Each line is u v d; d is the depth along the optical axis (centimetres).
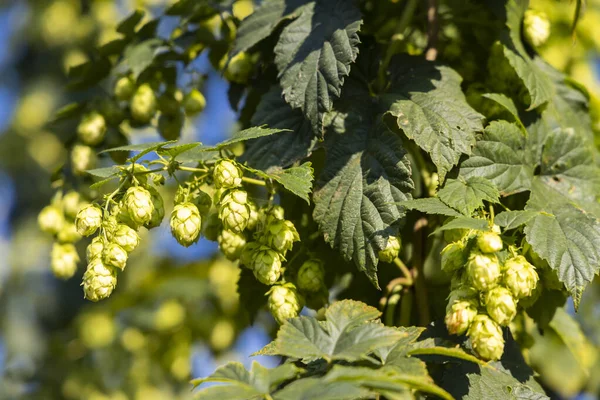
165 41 430
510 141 338
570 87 393
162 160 324
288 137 345
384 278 391
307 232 380
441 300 394
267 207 341
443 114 329
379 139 329
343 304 299
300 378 283
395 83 355
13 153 1174
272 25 362
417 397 326
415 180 405
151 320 653
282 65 338
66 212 419
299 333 286
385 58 362
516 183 334
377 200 317
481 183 314
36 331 1125
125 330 703
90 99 441
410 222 392
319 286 344
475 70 398
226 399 261
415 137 321
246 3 525
